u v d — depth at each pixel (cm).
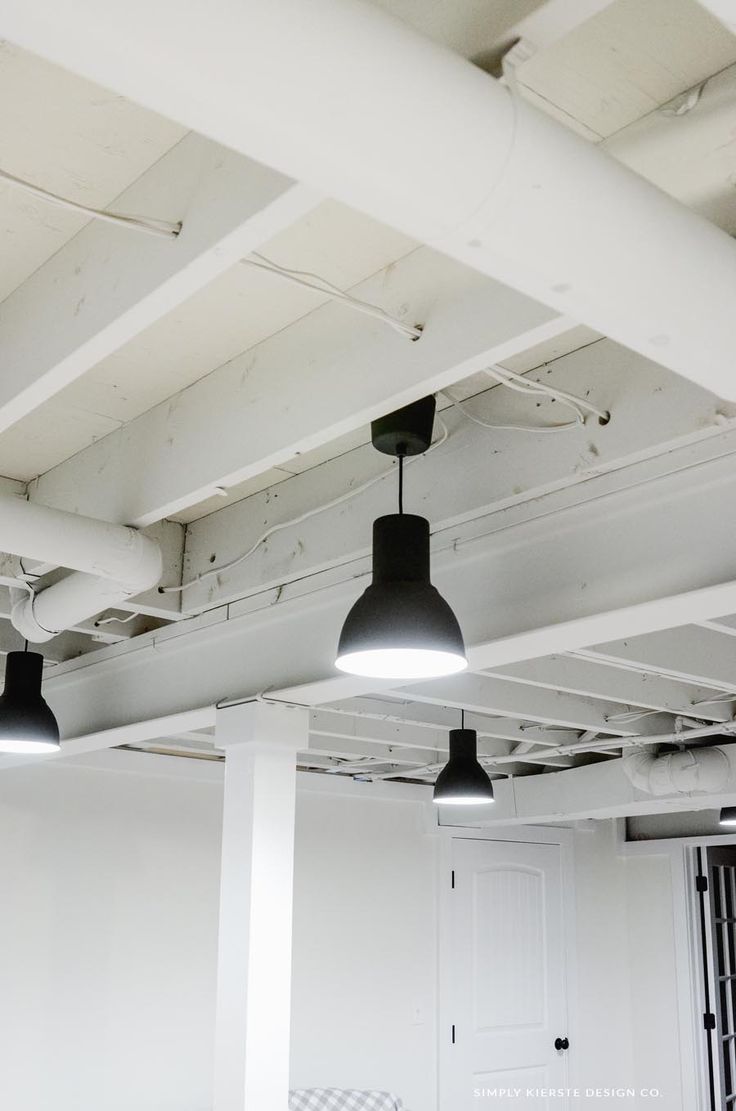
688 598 192
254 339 206
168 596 290
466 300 166
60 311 170
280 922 275
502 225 100
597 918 681
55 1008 474
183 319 198
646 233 107
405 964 596
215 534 286
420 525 200
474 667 247
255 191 132
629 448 188
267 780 284
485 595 228
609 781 541
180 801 535
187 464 220
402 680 256
